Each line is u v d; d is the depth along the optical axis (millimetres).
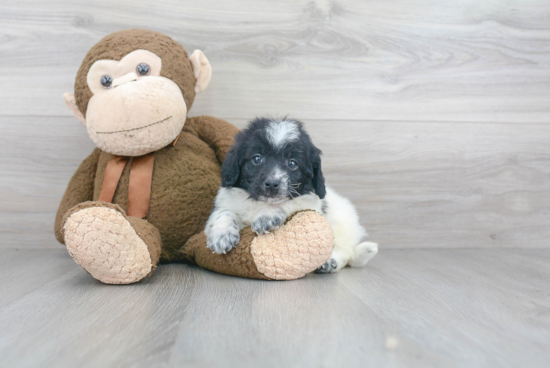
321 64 2812
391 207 2906
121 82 2086
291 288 1774
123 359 1062
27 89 2670
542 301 1626
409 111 2885
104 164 2369
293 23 2777
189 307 1488
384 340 1202
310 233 1887
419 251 2828
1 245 2717
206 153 2455
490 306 1552
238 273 1942
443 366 1047
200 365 1031
